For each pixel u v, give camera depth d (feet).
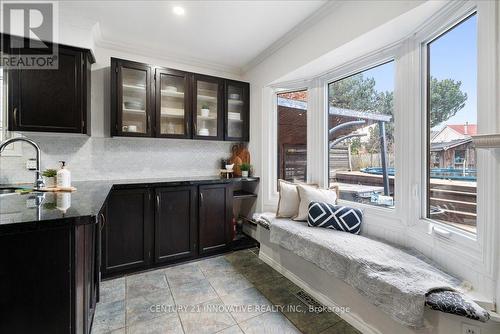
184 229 8.75
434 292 3.89
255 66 10.48
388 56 6.54
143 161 9.59
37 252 3.33
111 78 8.09
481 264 3.96
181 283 7.24
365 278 4.75
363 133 7.42
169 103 9.36
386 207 6.70
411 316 3.92
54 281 3.42
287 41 8.43
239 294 6.65
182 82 9.41
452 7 4.66
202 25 7.71
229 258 9.18
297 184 8.83
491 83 3.79
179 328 5.28
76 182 8.08
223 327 5.32
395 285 4.24
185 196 8.77
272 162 10.05
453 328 3.77
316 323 5.48
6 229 3.07
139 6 6.75
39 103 6.88
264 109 10.07
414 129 5.78
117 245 7.59
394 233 6.24
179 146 10.30
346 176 8.00
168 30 8.01
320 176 8.70
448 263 4.73
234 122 10.75
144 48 9.23
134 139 9.37
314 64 7.68
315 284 6.50
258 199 10.49
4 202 4.57
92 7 6.81
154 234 8.20
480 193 4.04
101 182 8.09
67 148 8.24
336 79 8.24
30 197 5.15
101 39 8.47
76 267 3.57
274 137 10.04
